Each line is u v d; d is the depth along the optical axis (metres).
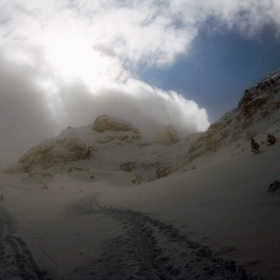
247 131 48.34
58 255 7.90
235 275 4.36
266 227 5.82
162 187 19.44
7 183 42.00
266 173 11.06
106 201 19.44
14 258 8.00
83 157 193.88
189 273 4.94
